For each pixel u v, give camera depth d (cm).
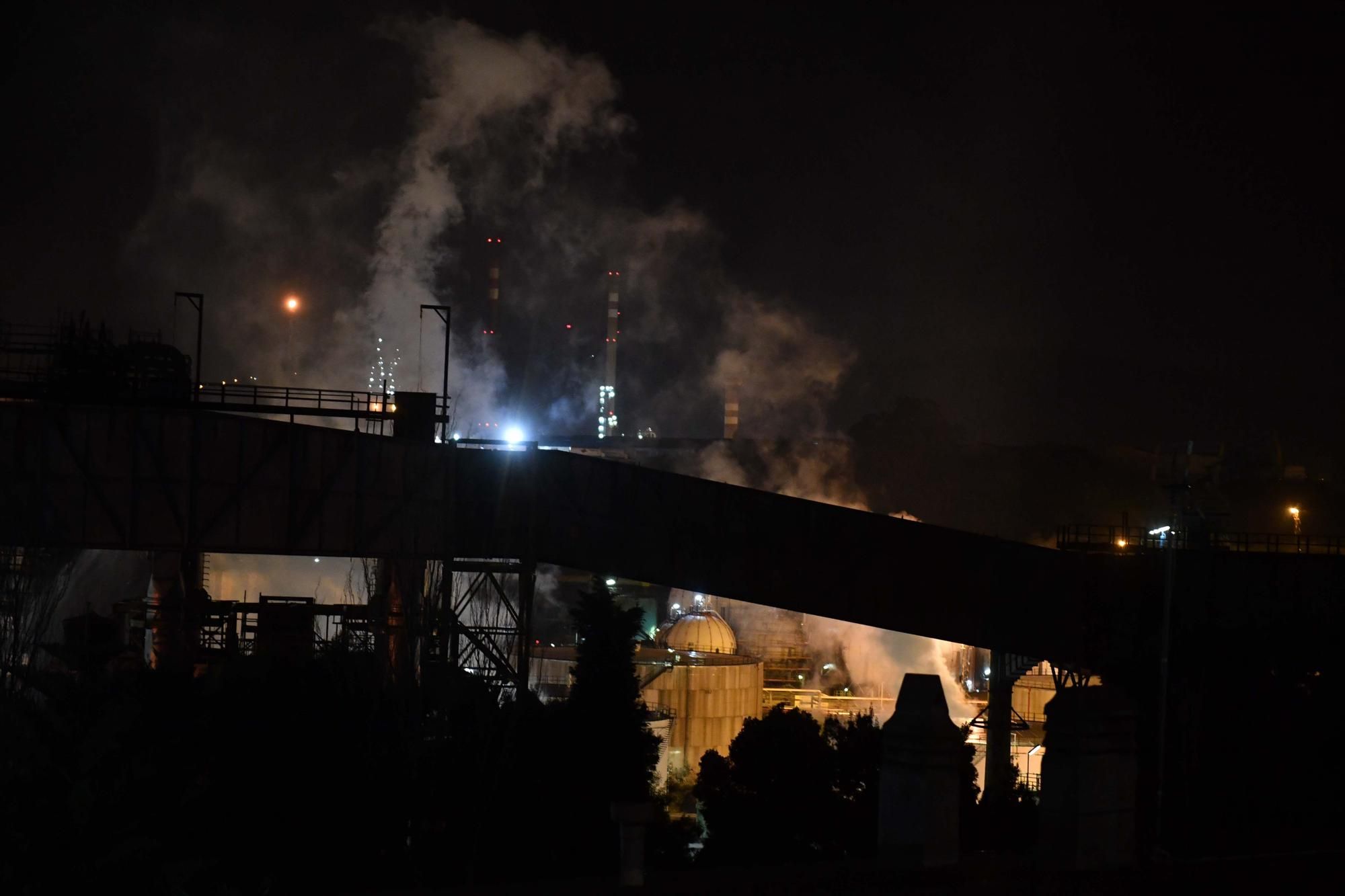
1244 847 2027
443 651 5231
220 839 2994
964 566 6116
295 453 5684
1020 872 1234
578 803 3916
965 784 4284
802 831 4359
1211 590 6184
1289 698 5003
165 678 3709
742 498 6025
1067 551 6406
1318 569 6350
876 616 6056
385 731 3556
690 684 9038
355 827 3316
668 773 7838
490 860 3503
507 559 6116
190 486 5531
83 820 1634
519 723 4062
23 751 1705
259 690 3666
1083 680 6175
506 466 5931
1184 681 5116
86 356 5856
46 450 5353
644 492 5997
